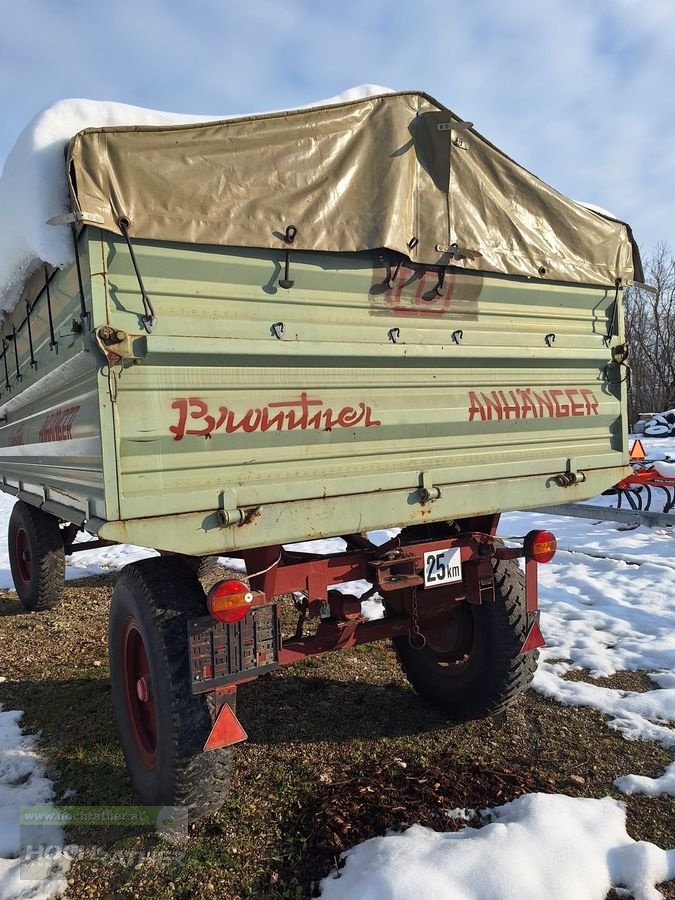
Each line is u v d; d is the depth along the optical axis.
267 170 2.43
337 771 2.96
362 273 2.69
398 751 3.15
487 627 3.32
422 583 3.01
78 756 3.20
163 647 2.42
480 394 3.08
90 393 2.30
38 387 3.24
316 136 2.56
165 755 2.42
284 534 2.46
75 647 4.86
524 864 2.22
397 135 2.77
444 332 2.94
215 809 2.57
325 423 2.59
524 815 2.52
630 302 37.34
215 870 2.34
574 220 3.40
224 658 2.41
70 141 2.10
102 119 2.30
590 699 3.60
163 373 2.23
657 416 21.81
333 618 2.98
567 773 2.92
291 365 2.51
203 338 2.28
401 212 2.75
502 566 3.32
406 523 2.79
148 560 2.77
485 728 3.37
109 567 7.40
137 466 2.18
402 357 2.77
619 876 2.27
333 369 2.62
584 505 9.34
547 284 3.31
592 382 3.57
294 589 2.72
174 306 2.26
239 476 2.40
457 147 2.96
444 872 2.18
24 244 2.69
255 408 2.42
